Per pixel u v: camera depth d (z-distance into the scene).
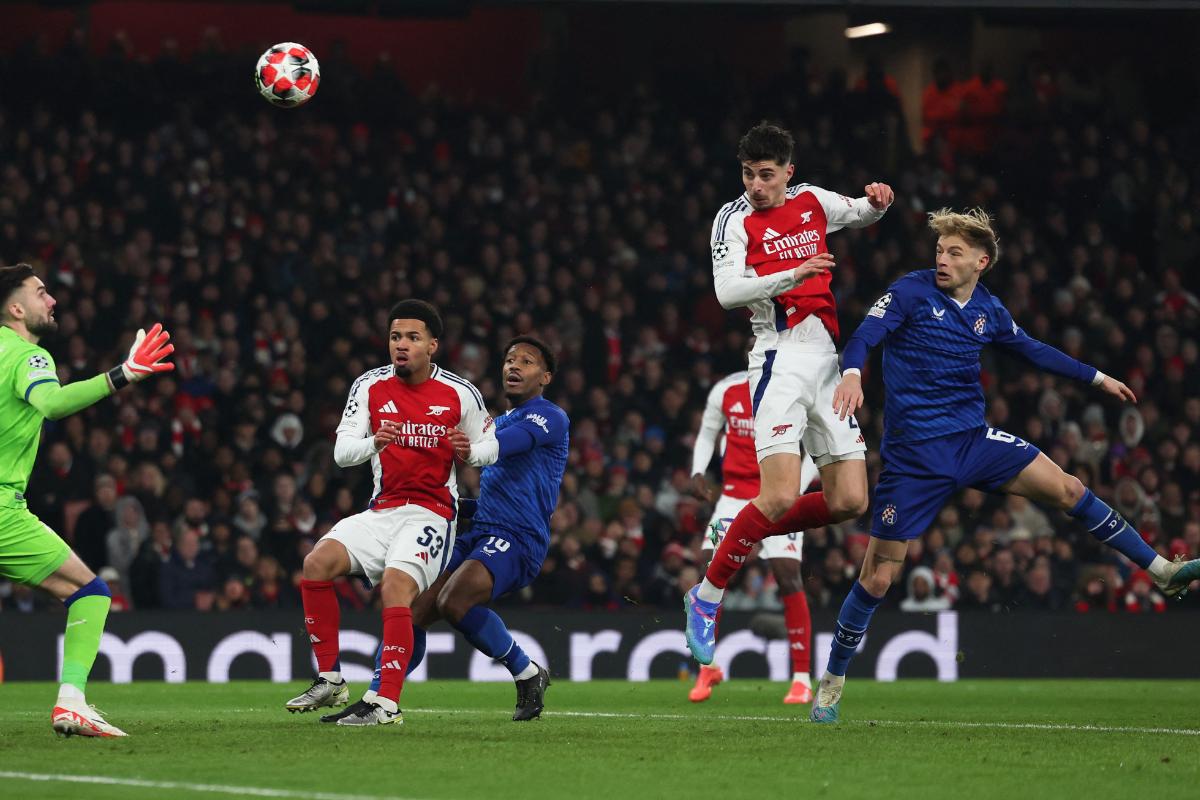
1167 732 16.17
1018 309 43.56
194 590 31.19
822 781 11.27
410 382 15.81
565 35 50.94
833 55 51.56
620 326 40.91
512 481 16.19
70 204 41.47
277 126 45.88
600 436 37.88
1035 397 40.00
